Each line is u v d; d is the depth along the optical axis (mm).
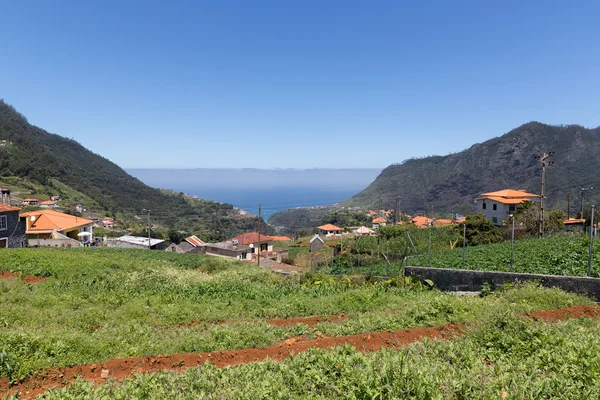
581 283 12914
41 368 6871
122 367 7203
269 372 6008
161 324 10922
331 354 6242
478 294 14422
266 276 22750
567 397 4527
